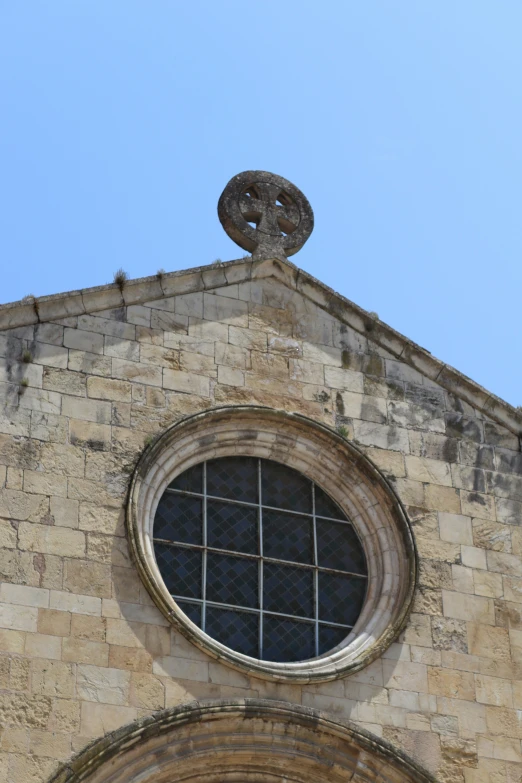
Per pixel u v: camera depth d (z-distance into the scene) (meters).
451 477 37.03
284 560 35.12
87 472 33.81
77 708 31.28
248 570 34.75
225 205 38.88
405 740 33.34
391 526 35.97
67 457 33.81
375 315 38.34
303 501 36.03
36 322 35.12
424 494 36.59
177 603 33.78
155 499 34.41
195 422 35.22
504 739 34.00
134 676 31.95
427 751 33.38
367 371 37.69
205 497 35.16
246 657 33.09
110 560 32.97
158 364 35.78
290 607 34.69
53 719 31.03
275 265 38.12
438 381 38.22
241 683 32.75
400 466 36.78
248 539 35.09
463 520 36.56
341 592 35.31
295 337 37.47
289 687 33.12
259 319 37.34
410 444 37.16
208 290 37.22
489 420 38.25
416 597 35.12
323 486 36.34
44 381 34.50
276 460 36.16
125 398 35.03
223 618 34.03
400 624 34.47
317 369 37.25
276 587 34.81
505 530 36.78
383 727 33.31
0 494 32.88
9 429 33.69
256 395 36.38
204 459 35.56
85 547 32.94
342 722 32.84
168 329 36.28
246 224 38.75
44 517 32.97
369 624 34.69
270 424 36.09
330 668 33.47
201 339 36.50
